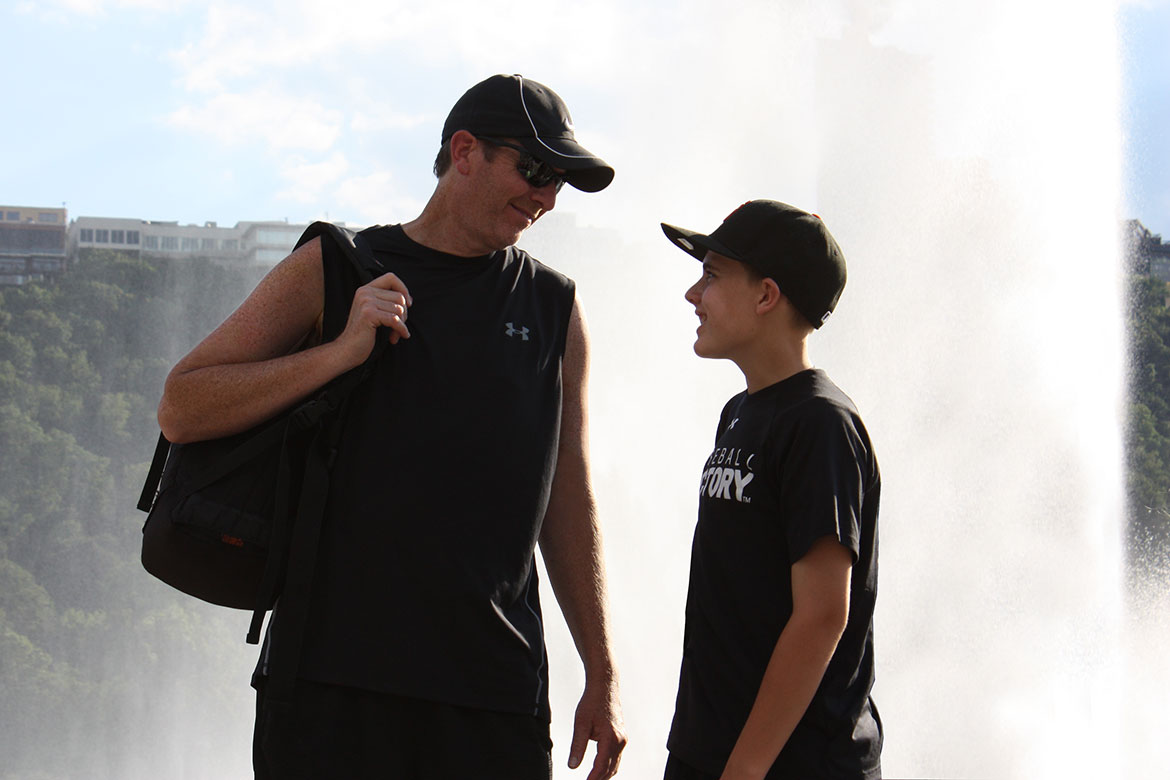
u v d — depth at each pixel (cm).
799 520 189
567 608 235
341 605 200
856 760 195
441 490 204
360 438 205
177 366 206
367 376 206
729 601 201
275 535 196
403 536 202
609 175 222
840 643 198
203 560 199
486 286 220
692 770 203
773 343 209
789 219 208
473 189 215
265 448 199
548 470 219
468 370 211
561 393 227
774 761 191
